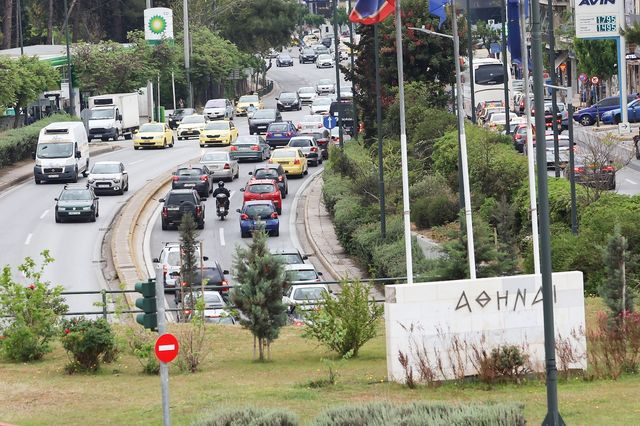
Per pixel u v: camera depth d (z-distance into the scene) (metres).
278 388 67.75
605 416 57.38
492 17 194.62
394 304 67.50
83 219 169.62
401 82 79.12
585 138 184.50
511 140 166.88
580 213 121.88
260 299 78.19
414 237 129.00
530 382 67.44
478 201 144.00
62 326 79.56
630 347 73.69
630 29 160.00
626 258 75.19
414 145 173.62
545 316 50.34
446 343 67.81
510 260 85.38
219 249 156.62
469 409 49.47
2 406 65.12
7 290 82.19
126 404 65.06
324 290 86.62
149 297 49.16
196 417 54.66
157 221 175.00
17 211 179.12
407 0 197.75
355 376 71.38
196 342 81.69
